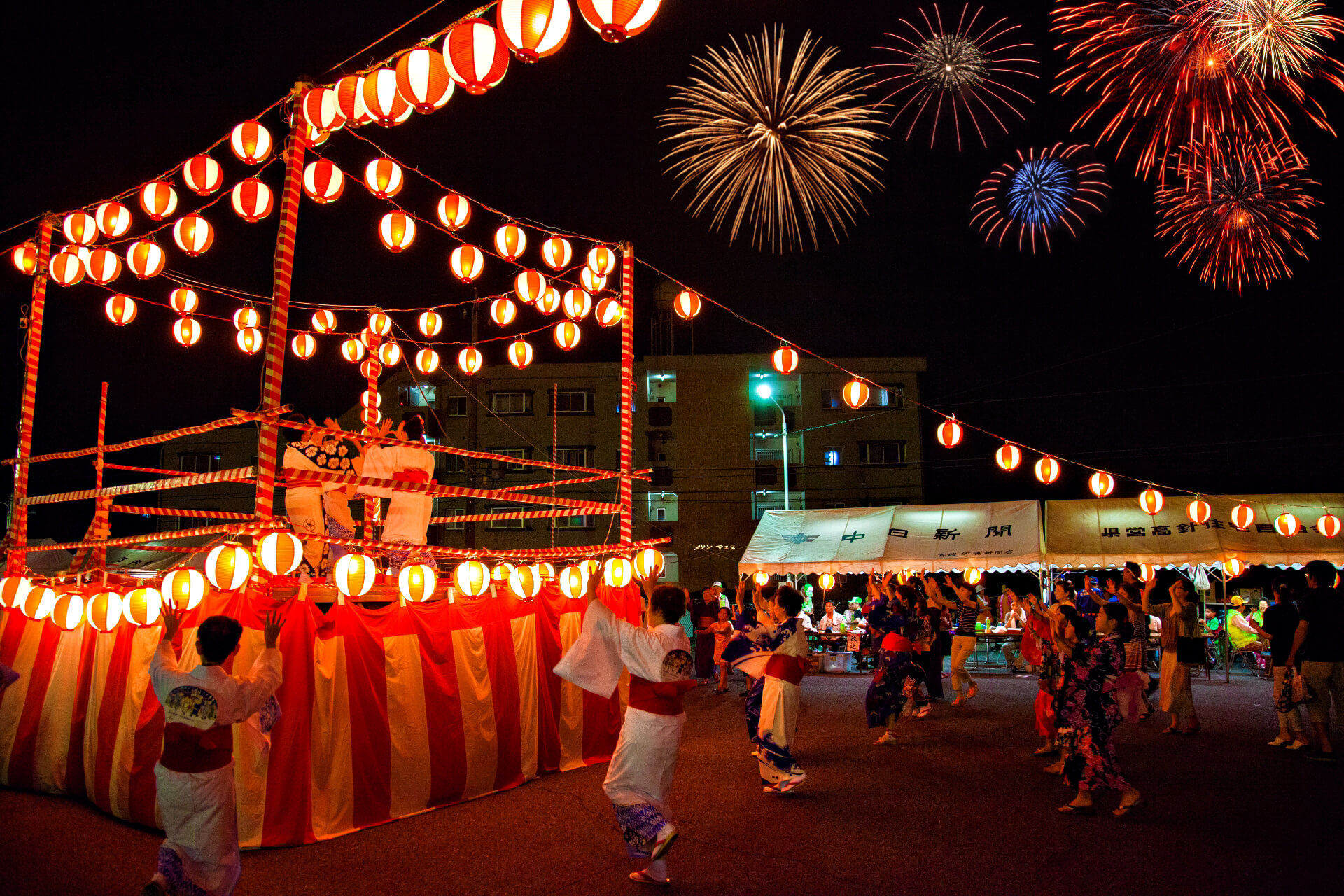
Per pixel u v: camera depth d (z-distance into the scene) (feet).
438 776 20.61
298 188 17.78
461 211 24.03
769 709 21.90
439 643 21.33
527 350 32.76
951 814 19.80
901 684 29.01
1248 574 71.77
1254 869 15.94
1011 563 48.88
